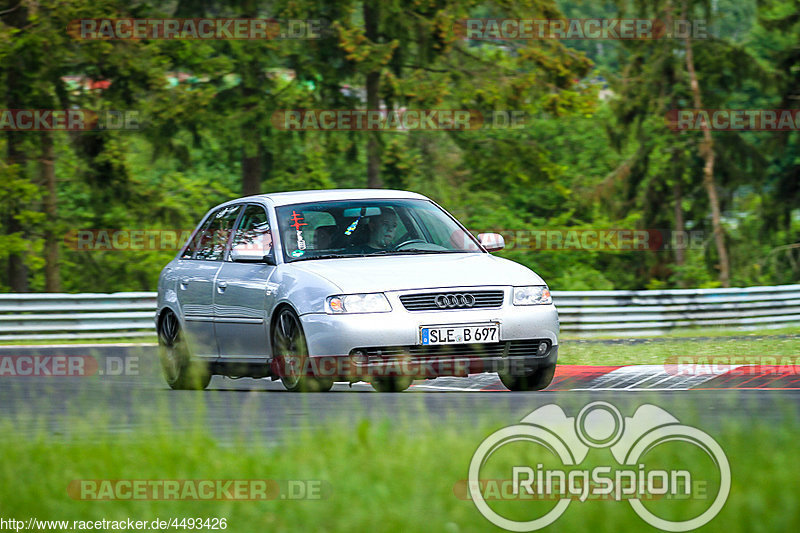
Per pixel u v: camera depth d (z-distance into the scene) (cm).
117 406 3125
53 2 10381
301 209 3541
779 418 2492
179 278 3838
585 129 17775
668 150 13725
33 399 3447
